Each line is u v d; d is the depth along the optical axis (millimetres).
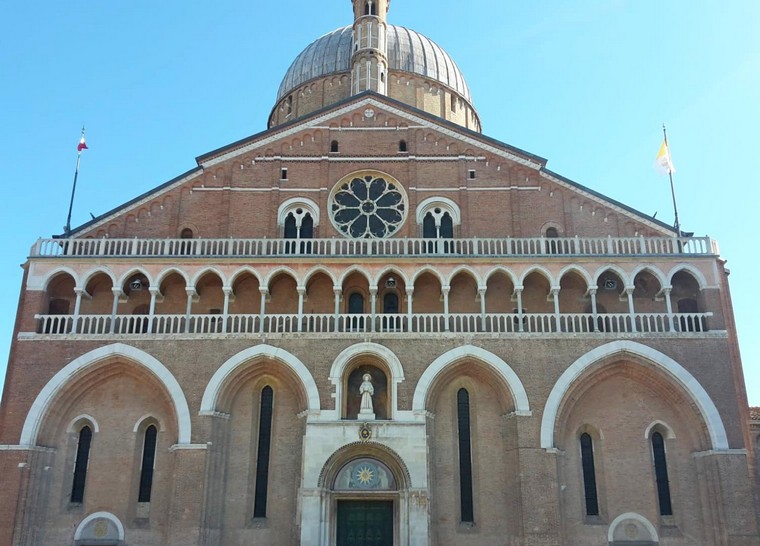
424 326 40750
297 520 37969
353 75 54812
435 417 40688
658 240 42688
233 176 46406
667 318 42094
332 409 39125
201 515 37500
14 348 40312
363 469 39219
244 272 41781
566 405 39750
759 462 42250
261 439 41031
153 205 45500
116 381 41562
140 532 39000
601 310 43188
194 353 40188
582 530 39031
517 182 45969
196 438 38812
